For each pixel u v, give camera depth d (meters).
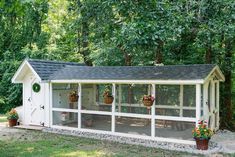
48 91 12.18
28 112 12.70
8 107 18.11
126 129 10.98
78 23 12.97
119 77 10.61
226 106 13.14
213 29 9.45
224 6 9.43
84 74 11.76
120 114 10.53
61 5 17.31
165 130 10.66
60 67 13.62
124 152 8.53
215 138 10.27
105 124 11.86
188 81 9.09
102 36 14.30
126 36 8.90
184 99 10.31
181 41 13.51
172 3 9.60
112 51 15.62
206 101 9.81
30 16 19.72
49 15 18.38
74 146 9.24
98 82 10.89
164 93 10.66
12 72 18.33
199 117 8.99
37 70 12.02
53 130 11.63
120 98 11.59
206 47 11.96
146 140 9.87
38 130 11.83
